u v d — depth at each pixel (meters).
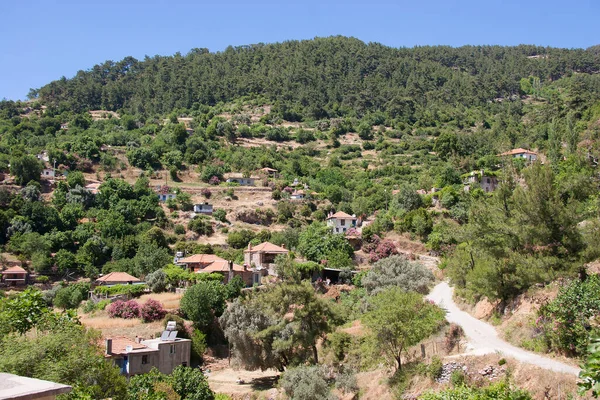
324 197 135.88
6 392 14.88
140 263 94.44
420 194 117.31
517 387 31.36
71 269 98.81
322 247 93.75
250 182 148.12
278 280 72.31
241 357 58.72
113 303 70.50
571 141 119.06
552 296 41.09
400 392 40.44
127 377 53.22
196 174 156.12
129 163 156.00
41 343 28.55
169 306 70.19
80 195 123.12
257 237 110.81
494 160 134.50
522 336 39.88
